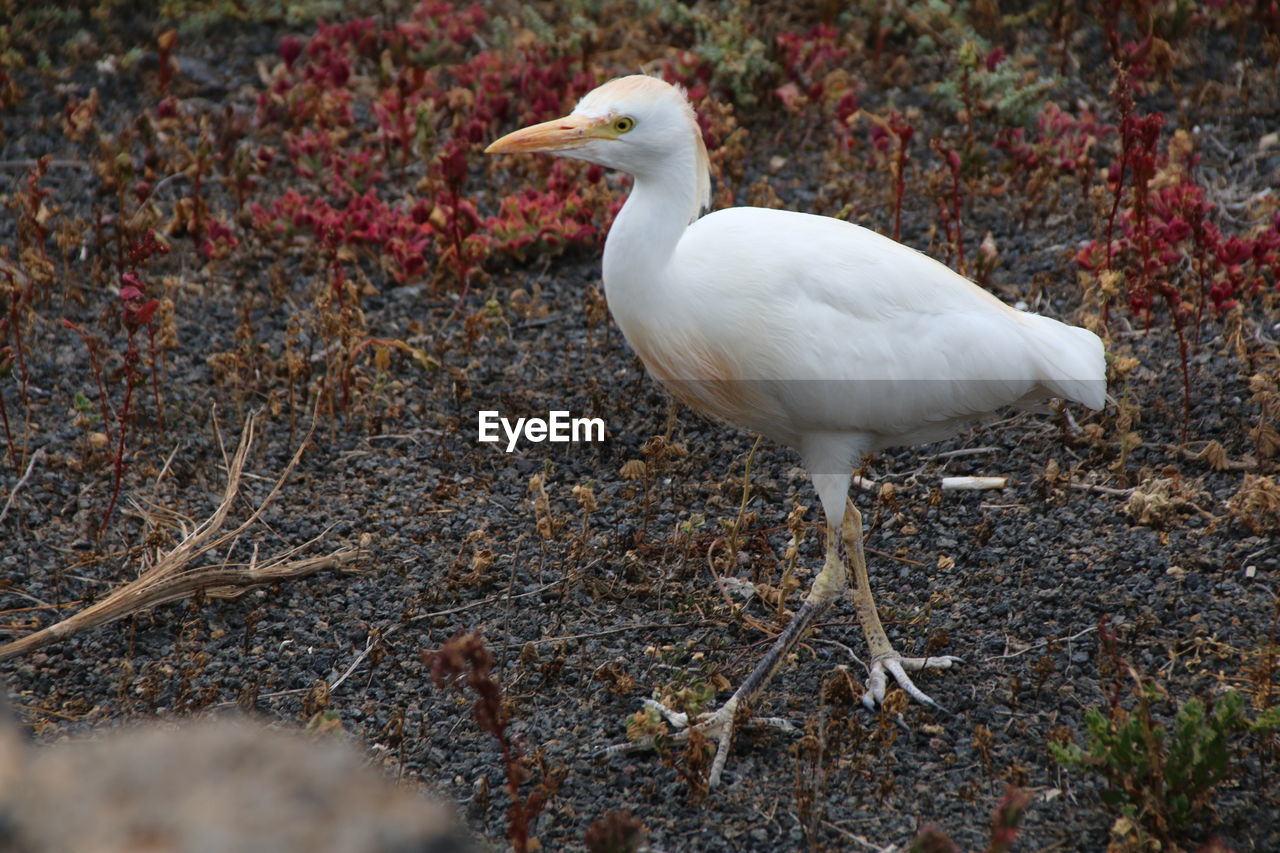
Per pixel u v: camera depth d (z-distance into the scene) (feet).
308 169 41.14
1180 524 26.37
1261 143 40.50
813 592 22.98
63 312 35.58
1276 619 22.50
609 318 35.29
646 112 21.53
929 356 22.49
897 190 35.78
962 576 26.03
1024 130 42.65
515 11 49.93
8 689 23.18
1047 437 29.91
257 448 30.60
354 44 47.42
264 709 22.85
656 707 22.27
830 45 45.60
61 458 29.55
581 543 26.21
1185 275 34.55
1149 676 22.52
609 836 16.52
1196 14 46.73
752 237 22.59
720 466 30.12
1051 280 34.96
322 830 11.94
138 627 25.12
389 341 32.35
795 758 20.79
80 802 11.89
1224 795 19.89
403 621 24.98
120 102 45.39
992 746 21.36
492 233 37.65
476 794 20.57
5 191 40.34
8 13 49.34
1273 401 28.25
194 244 38.65
